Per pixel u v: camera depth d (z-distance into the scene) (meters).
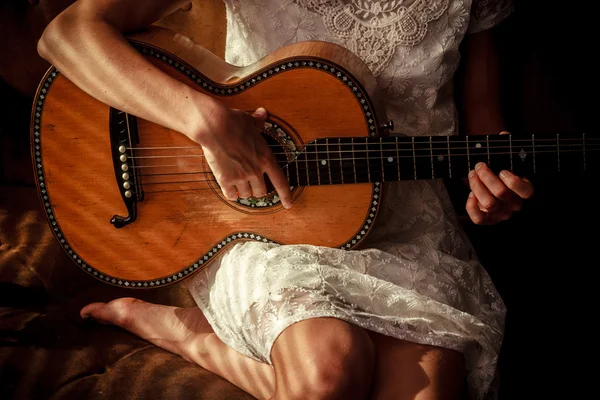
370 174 1.07
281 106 1.07
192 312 1.20
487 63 1.21
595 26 1.41
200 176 1.08
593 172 1.09
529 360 1.32
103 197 1.09
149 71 1.02
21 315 1.22
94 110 1.07
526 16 1.40
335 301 0.99
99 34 1.03
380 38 1.07
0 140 1.42
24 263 1.31
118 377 1.11
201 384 1.11
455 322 1.03
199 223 1.09
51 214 1.09
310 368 0.94
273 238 1.09
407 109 1.11
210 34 1.38
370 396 0.98
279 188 1.04
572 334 1.35
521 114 1.38
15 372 1.10
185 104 1.00
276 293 1.00
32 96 1.39
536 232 1.45
